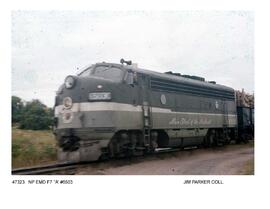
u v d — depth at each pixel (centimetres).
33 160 1811
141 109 1725
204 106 2225
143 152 1778
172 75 2022
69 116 1573
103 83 1581
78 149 1567
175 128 1947
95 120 1551
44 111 2388
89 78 1587
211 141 2312
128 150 1692
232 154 2055
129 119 1653
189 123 2055
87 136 1552
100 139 1561
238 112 2797
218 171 1575
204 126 2202
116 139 1638
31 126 2306
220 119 2395
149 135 1756
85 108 1556
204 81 2331
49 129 2367
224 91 2481
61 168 1512
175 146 2000
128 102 1658
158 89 1852
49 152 1889
